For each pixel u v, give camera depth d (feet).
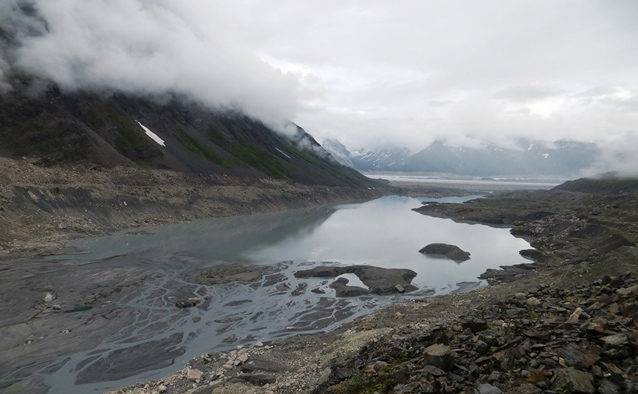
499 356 47.47
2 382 98.78
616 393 35.24
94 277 190.80
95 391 94.94
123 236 304.71
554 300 75.20
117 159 422.41
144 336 128.98
